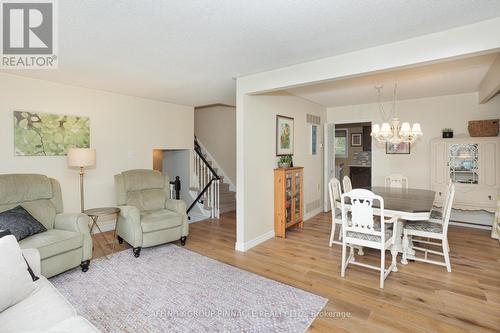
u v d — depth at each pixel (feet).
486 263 10.46
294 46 8.52
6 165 11.20
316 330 6.64
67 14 6.46
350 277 9.43
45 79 12.09
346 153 28.60
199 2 5.97
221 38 7.88
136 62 9.92
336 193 12.98
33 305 5.41
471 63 10.21
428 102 16.55
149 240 11.56
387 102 17.94
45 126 12.24
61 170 12.86
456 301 7.84
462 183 14.80
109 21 6.83
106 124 14.53
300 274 9.69
